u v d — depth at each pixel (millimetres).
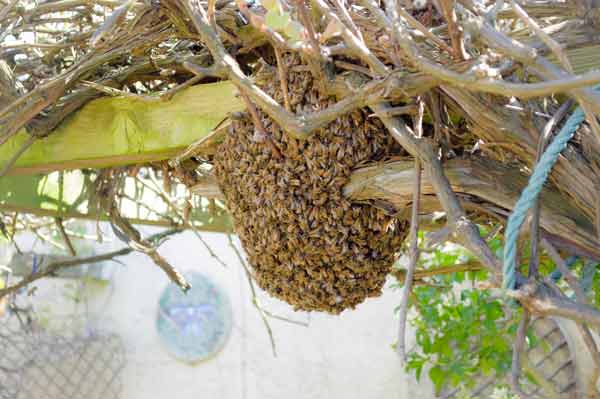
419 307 1740
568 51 893
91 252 2893
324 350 2836
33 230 2020
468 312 1703
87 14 1365
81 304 2900
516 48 750
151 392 2906
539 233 837
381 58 962
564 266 800
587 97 726
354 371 2795
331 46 972
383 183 1014
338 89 993
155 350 2934
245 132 1073
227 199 1134
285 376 2857
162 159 1294
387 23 826
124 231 1597
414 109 948
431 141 954
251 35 1126
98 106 1281
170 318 2938
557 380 1988
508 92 721
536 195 769
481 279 1731
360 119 1023
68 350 2836
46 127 1279
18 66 1378
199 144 1154
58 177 1579
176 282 1659
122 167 1483
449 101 940
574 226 869
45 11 1338
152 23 1173
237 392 2875
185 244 2969
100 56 1203
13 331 2695
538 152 832
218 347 2904
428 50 880
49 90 1219
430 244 871
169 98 1196
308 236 1060
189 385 2904
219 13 1120
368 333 2803
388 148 1037
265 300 2914
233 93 1154
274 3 750
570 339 1904
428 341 1765
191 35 1161
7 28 1339
